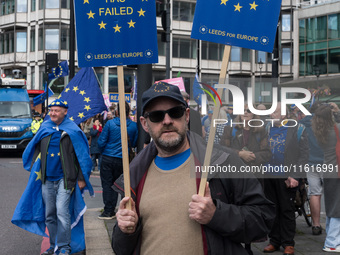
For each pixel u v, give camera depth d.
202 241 2.51
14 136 21.41
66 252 5.80
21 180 13.87
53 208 5.97
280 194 6.03
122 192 2.69
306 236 7.06
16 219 5.95
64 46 44.69
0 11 47.31
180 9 46.31
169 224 2.55
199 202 2.45
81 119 8.83
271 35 2.74
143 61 2.95
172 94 2.61
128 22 2.95
